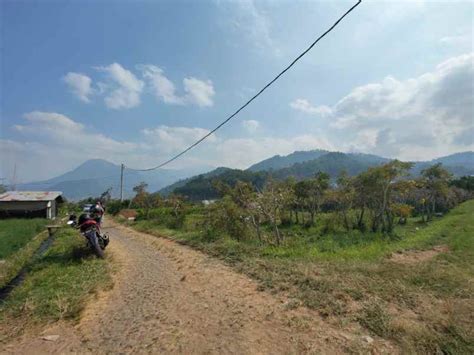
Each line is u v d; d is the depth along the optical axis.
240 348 3.25
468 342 3.17
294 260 6.89
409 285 5.05
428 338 3.25
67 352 3.36
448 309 3.98
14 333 3.85
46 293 5.19
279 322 3.81
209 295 4.93
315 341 3.32
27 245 11.81
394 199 22.39
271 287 5.10
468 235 12.82
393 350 3.10
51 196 34.66
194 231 13.05
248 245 9.02
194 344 3.37
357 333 3.45
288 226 20.17
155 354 3.21
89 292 5.24
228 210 11.88
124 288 5.54
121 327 3.91
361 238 13.08
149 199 27.05
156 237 12.82
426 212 27.33
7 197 33.12
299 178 22.67
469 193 38.59
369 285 4.92
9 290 5.96
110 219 28.44
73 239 11.93
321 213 25.44
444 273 5.81
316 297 4.46
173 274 6.40
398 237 14.16
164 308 4.49
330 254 7.96
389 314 3.82
